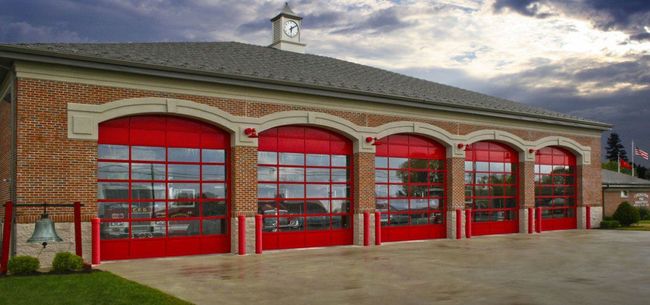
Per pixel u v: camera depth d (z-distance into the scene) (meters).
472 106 25.73
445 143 25.56
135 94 17.52
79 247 14.48
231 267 15.95
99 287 11.72
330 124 21.69
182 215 18.72
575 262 17.11
